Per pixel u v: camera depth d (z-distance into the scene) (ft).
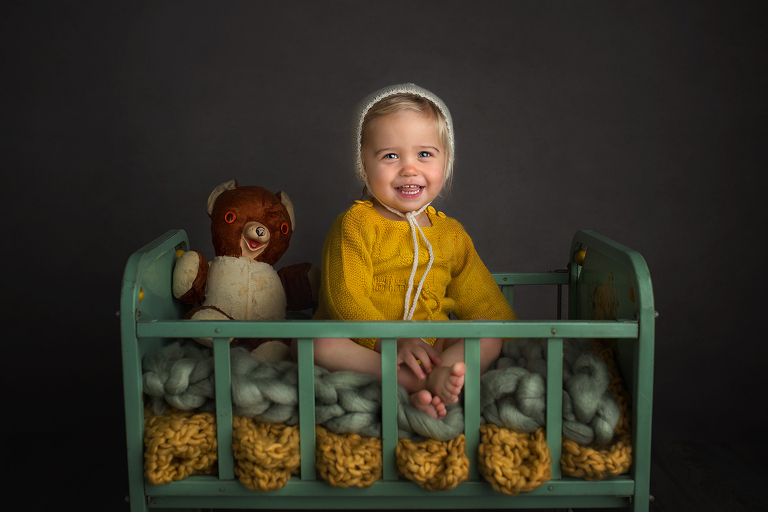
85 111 7.08
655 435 7.55
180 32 7.02
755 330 7.37
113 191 7.20
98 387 7.49
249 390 3.65
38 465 6.75
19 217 7.22
